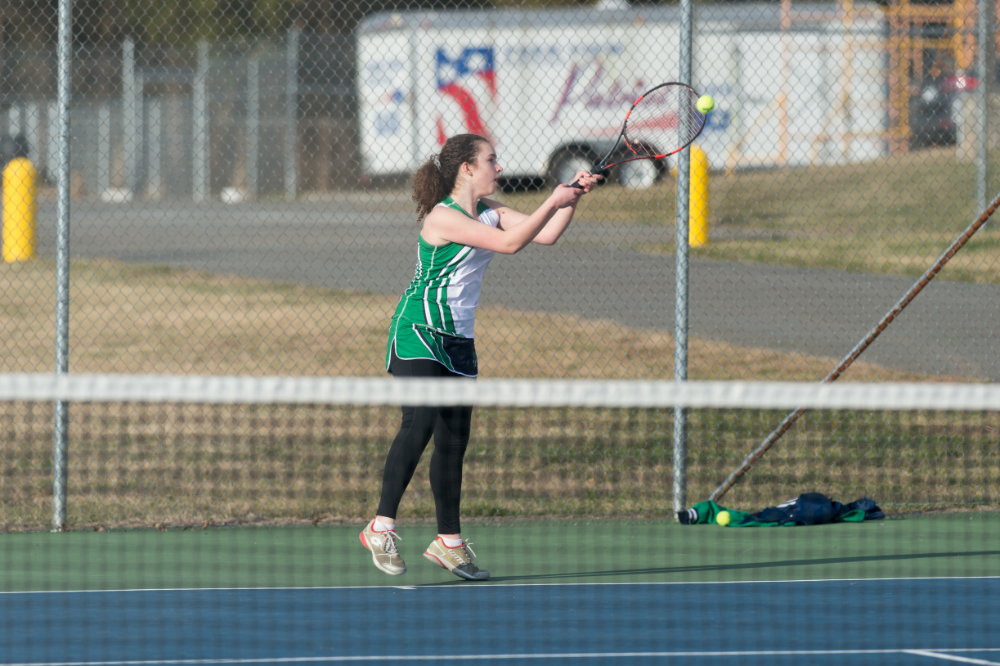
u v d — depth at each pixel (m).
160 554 22.42
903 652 16.62
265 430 32.03
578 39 78.00
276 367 39.09
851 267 48.19
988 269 47.84
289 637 17.17
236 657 16.25
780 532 24.44
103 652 16.48
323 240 61.78
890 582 20.45
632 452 29.83
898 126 70.38
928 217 54.16
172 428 32.25
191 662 16.05
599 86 78.44
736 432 31.39
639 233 46.97
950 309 42.81
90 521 24.91
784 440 30.89
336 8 77.19
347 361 39.72
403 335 19.86
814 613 18.58
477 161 20.31
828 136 71.12
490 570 21.33
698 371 36.16
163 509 25.69
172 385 15.65
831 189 60.66
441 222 19.53
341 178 75.75
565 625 17.86
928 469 28.73
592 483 27.84
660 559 22.14
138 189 80.06
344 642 16.94
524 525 25.11
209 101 79.31
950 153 57.72
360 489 27.38
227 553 22.52
